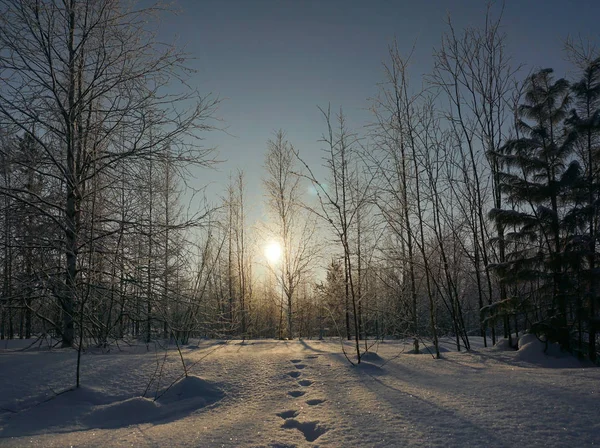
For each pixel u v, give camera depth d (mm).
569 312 9984
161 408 5996
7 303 9562
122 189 10234
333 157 10422
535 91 10617
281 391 6551
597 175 10023
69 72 9711
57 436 4848
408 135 11273
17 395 5957
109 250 9984
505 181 10820
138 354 9195
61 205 10039
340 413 5246
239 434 4750
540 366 8742
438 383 6570
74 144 9867
